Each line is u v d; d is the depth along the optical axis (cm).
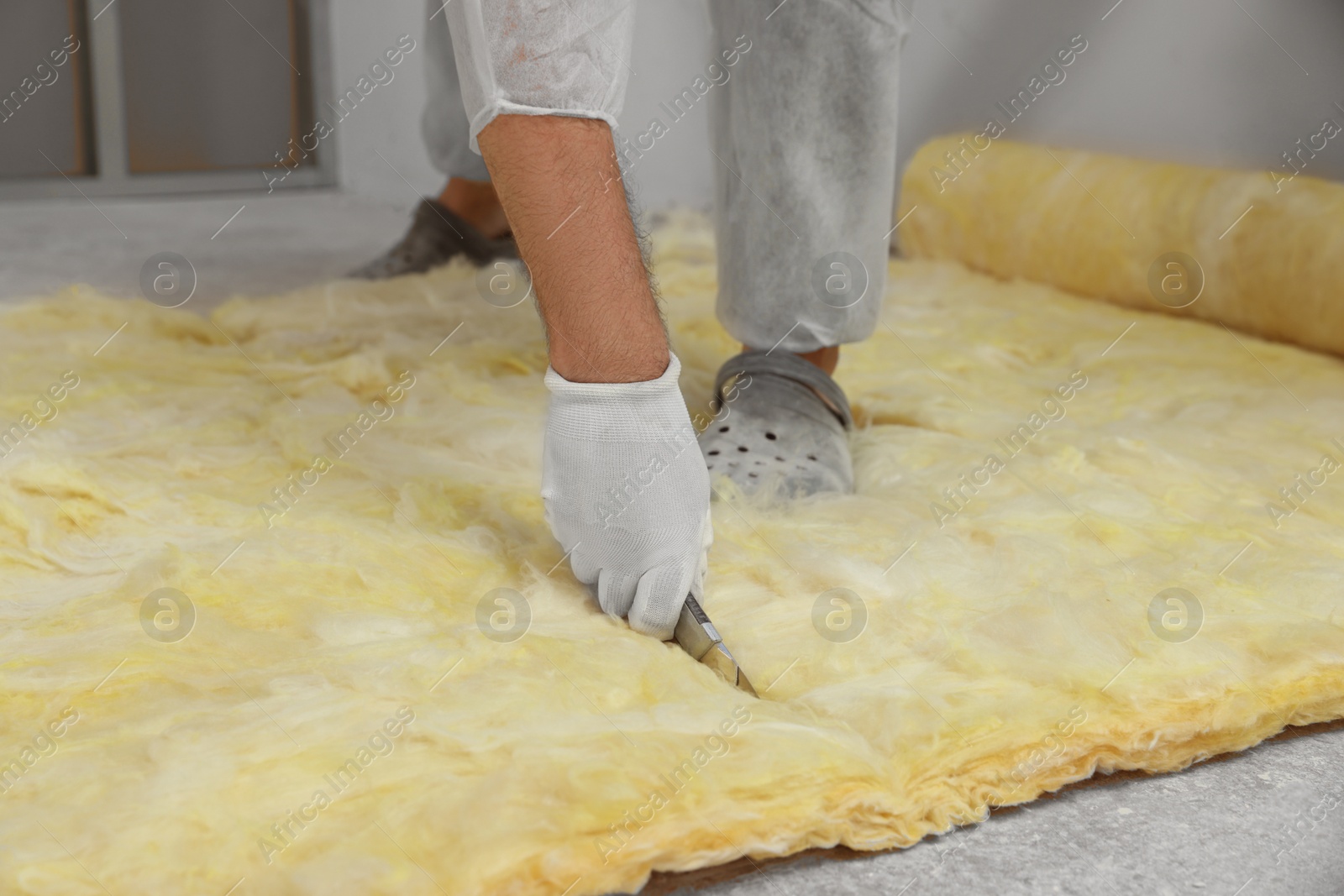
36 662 87
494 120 84
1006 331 204
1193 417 153
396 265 226
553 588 102
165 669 86
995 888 70
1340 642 94
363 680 84
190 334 189
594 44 84
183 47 388
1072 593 102
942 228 260
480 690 83
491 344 181
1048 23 270
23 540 110
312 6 371
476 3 80
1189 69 243
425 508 118
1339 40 215
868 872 71
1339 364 184
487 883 65
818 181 127
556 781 72
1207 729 85
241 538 112
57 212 334
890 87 126
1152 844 75
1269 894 70
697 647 91
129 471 126
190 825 68
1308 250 183
